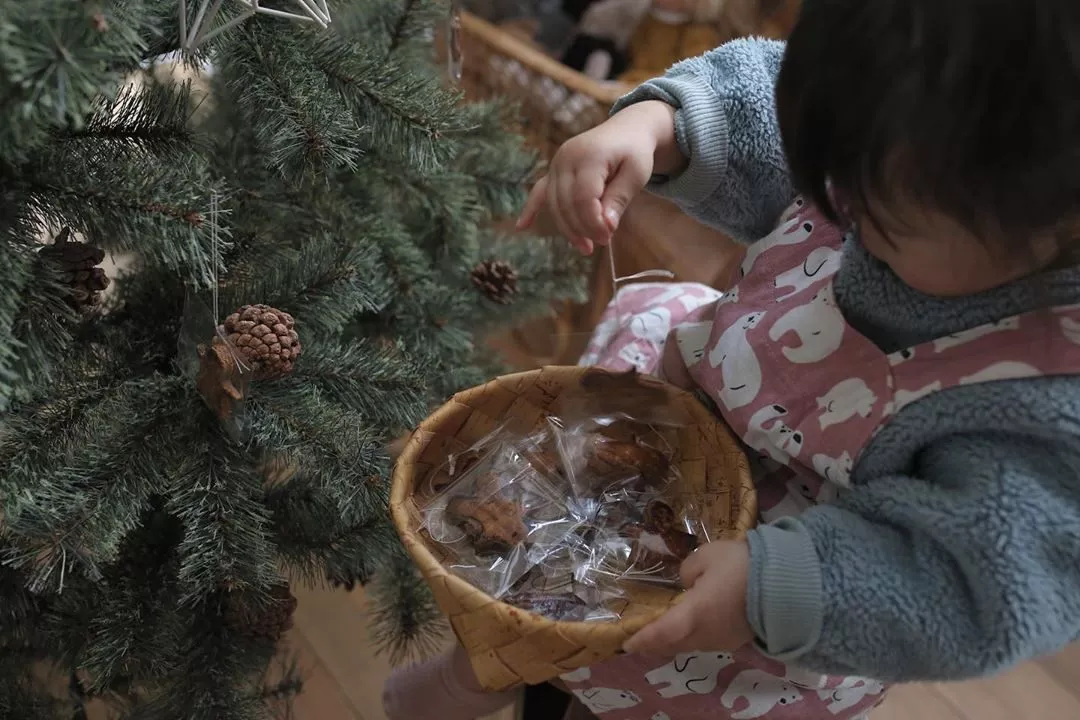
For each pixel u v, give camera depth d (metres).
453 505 0.63
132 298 0.82
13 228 0.63
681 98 0.70
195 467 0.73
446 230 0.99
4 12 0.48
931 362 0.57
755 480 0.69
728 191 0.74
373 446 0.77
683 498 0.66
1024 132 0.44
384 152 0.84
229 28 0.68
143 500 0.71
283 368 0.69
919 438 0.57
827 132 0.49
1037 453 0.54
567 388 0.69
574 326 1.34
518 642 0.53
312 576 0.84
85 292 0.68
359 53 0.79
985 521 0.52
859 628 0.54
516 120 1.11
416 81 0.80
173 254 0.66
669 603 0.57
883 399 0.59
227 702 0.80
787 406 0.64
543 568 0.61
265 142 0.72
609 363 0.83
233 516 0.72
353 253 0.83
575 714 0.82
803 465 0.65
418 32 0.92
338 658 1.09
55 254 0.67
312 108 0.71
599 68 1.38
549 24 1.46
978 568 0.52
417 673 0.82
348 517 0.78
